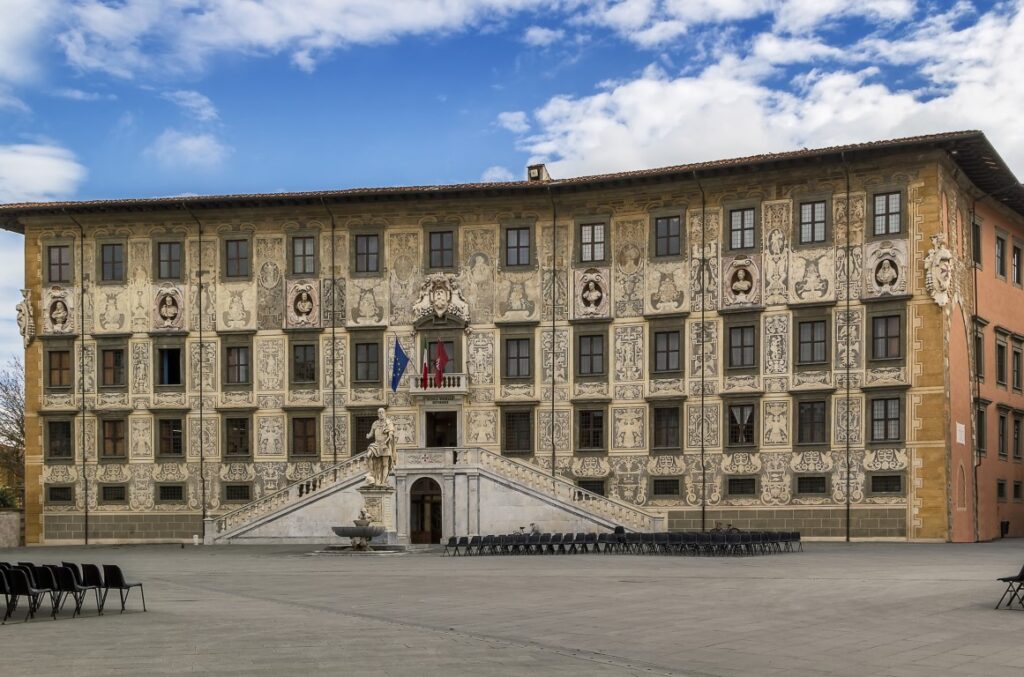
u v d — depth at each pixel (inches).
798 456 2362.2
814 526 2337.6
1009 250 2689.5
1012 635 842.8
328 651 778.2
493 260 2596.0
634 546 1968.5
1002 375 2623.0
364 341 2623.0
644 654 772.0
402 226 2632.9
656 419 2490.2
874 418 2309.3
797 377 2374.5
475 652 774.5
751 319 2422.5
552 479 2330.2
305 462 2620.6
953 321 2324.1
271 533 2423.7
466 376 2571.4
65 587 1006.4
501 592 1206.9
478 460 2390.5
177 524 2650.1
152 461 2667.3
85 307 2711.6
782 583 1275.8
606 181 2486.5
